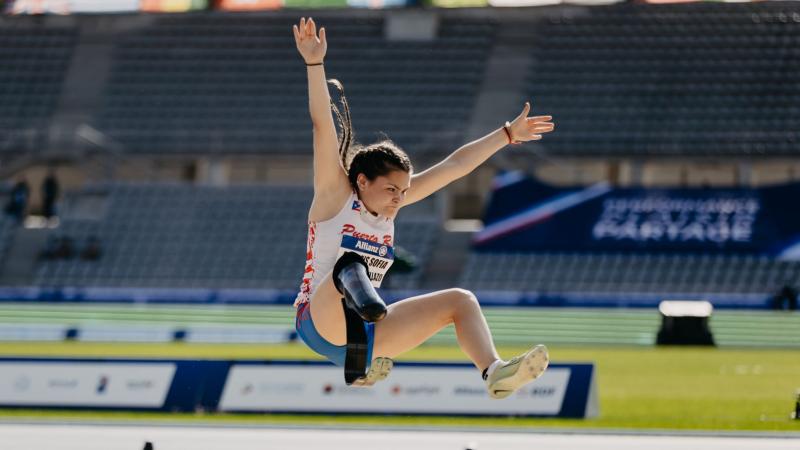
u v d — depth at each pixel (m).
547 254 116.69
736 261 112.44
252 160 138.12
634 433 32.88
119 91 146.62
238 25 152.00
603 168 130.62
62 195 135.38
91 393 41.00
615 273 114.00
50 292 118.69
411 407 39.16
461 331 16.03
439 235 122.62
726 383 59.44
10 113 145.00
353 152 17.06
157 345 96.81
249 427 34.62
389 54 145.88
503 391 15.35
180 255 126.75
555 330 104.62
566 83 138.88
